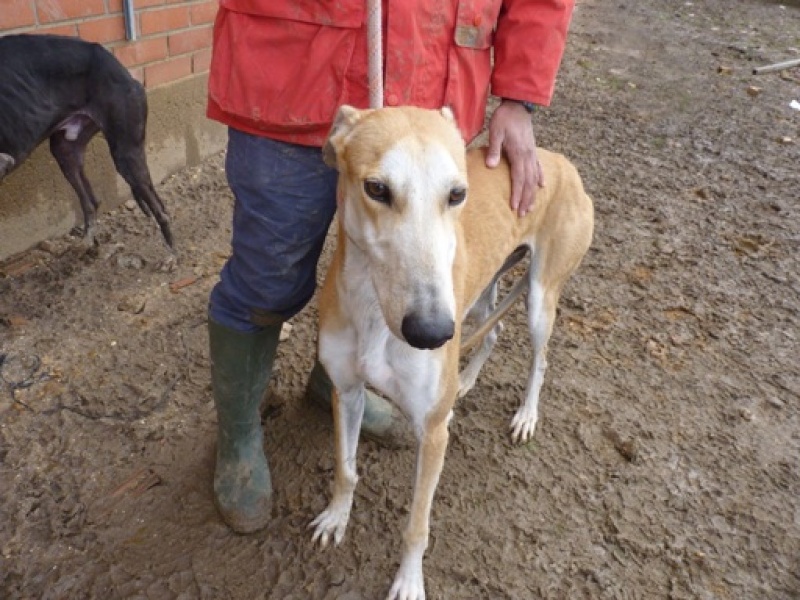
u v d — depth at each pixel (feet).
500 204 7.08
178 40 12.07
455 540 7.20
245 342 6.66
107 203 11.77
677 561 7.12
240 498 7.06
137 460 7.75
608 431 8.57
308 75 5.44
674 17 29.14
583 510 7.60
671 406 9.04
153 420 8.21
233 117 5.80
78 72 9.12
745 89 20.97
